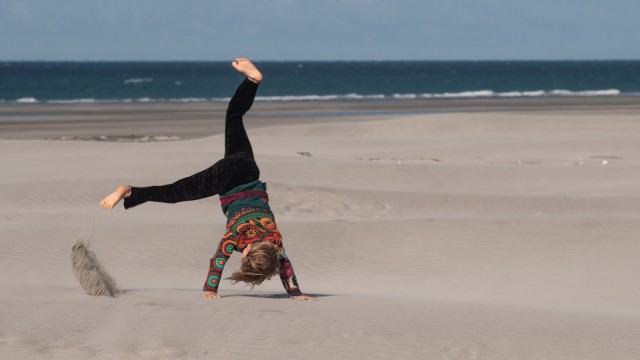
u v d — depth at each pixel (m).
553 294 12.95
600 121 51.09
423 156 37.41
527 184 28.69
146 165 27.66
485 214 22.84
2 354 6.18
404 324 7.84
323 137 47.59
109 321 7.38
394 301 9.62
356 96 115.56
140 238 16.22
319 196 23.77
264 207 8.28
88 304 8.14
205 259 15.46
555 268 14.87
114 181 24.30
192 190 7.98
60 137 48.66
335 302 9.09
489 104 88.00
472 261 15.41
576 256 15.48
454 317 8.45
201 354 6.42
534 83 159.38
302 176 28.67
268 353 6.54
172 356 6.30
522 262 15.27
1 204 21.48
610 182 28.62
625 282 13.78
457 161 35.41
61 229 16.64
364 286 13.66
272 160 30.62
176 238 16.31
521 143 40.12
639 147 39.19
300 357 6.48
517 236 16.58
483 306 9.67
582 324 8.50
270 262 7.92
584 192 26.84
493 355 6.90
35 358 6.11
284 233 16.75
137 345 6.55
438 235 16.70
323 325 7.55
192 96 116.31
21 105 86.75
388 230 17.05
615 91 127.06
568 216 18.09
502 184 28.73
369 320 7.92
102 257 15.13
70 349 6.37
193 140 41.84
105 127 56.31
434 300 10.45
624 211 23.23
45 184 23.66
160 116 67.44
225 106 83.19
